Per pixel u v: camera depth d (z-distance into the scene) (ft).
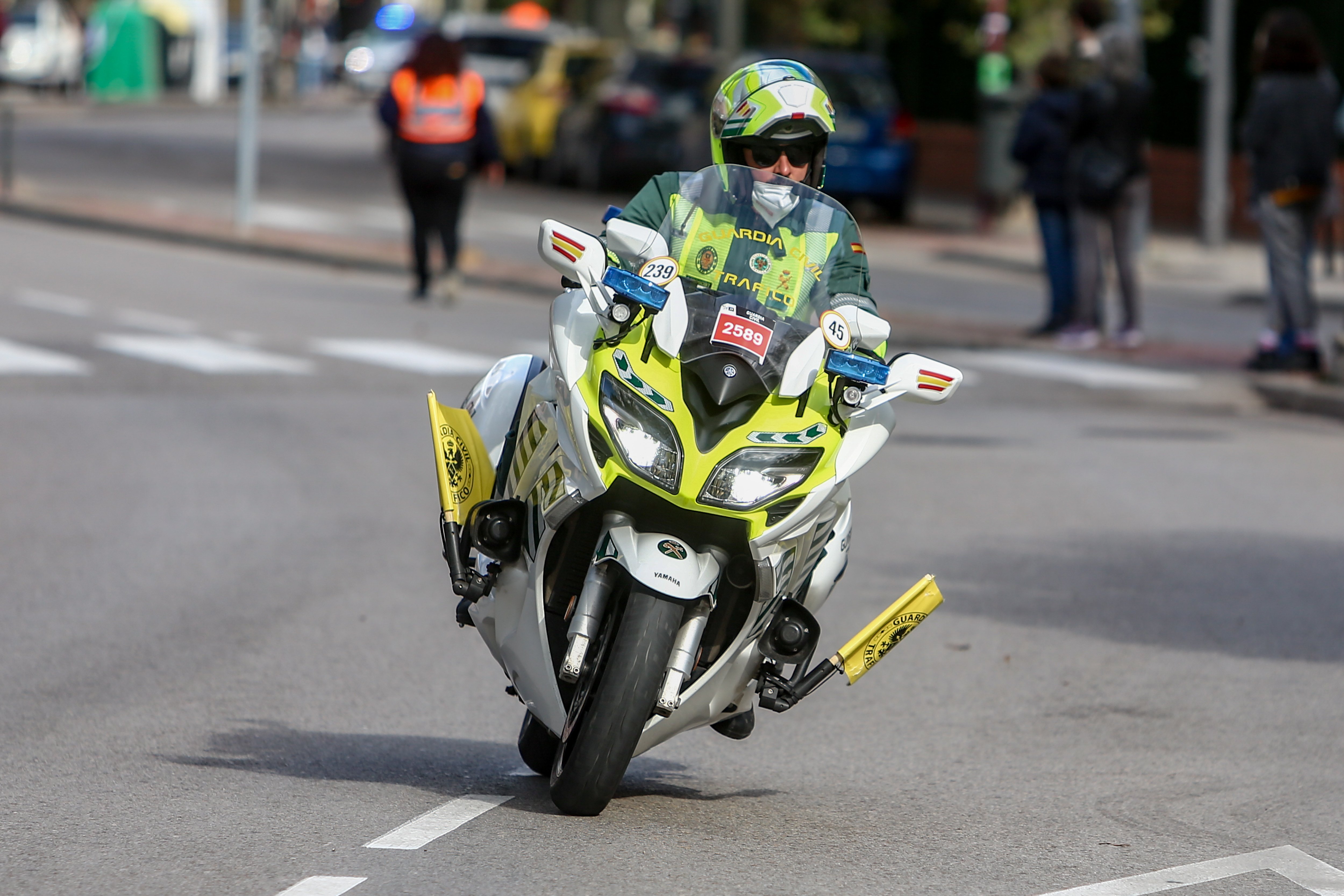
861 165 386.73
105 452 155.53
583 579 70.49
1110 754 86.22
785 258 70.74
